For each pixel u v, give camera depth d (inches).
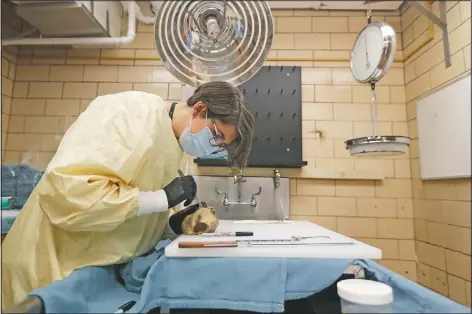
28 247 31.2
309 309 28.4
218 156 45.6
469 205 44.6
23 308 19.9
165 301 26.0
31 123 64.2
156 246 35.1
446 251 49.9
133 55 68.5
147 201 30.2
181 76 40.7
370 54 54.2
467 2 46.9
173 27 36.9
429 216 55.4
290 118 67.9
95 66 68.1
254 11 36.2
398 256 62.9
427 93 56.6
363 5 70.1
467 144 43.5
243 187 65.0
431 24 55.4
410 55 63.8
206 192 63.9
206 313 28.0
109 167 28.5
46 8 53.5
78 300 24.1
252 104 67.5
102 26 59.5
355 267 28.3
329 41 71.9
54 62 67.6
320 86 70.7
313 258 28.1
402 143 46.1
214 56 38.6
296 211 66.7
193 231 37.7
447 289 48.9
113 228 29.0
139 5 67.3
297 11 72.8
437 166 50.0
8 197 45.7
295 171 67.3
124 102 33.4
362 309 21.9
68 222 27.6
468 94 43.6
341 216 66.2
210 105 36.1
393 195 65.5
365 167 67.0
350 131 68.8
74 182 26.4
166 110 36.9
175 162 38.3
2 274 31.6
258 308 25.5
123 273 31.4
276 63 71.2
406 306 23.1
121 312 23.3
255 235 38.9
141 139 30.8
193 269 26.8
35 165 60.0
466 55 46.8
